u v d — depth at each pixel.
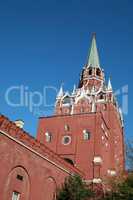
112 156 64.81
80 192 37.62
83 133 58.62
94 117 59.88
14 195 31.12
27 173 33.03
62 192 37.44
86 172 53.19
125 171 40.47
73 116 61.62
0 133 30.00
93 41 95.88
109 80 79.12
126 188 37.09
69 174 40.72
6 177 30.11
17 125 34.94
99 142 56.41
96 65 88.50
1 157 29.73
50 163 37.19
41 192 34.72
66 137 59.50
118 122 75.81
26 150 33.28
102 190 41.62
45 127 62.44
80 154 56.09
